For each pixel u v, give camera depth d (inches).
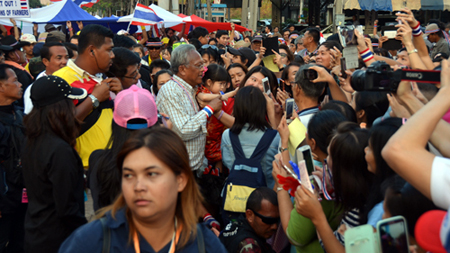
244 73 206.8
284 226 96.7
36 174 105.3
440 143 62.1
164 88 154.0
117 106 99.7
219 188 159.2
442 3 663.8
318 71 128.3
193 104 157.6
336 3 603.2
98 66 136.5
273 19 1055.0
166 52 337.7
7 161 134.3
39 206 107.7
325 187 84.4
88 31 134.0
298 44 361.7
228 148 135.9
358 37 134.3
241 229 111.3
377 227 50.7
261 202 108.2
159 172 59.1
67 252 58.7
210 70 175.9
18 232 144.9
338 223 88.9
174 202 61.6
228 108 178.2
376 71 63.4
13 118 138.3
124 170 59.6
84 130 131.0
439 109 51.4
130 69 147.6
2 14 322.3
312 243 91.9
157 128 62.5
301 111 132.6
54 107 105.4
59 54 188.4
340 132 84.7
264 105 133.7
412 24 147.3
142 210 58.1
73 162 105.5
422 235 43.1
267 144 130.2
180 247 62.3
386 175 69.2
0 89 135.7
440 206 48.0
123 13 1254.9
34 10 449.7
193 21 487.8
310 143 102.0
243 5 823.7
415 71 62.2
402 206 58.1
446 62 54.6
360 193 80.7
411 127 51.0
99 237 59.6
